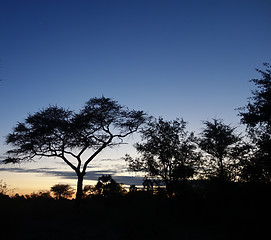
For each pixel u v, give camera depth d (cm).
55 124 2338
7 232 1136
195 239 1308
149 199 1753
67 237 1198
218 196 1642
